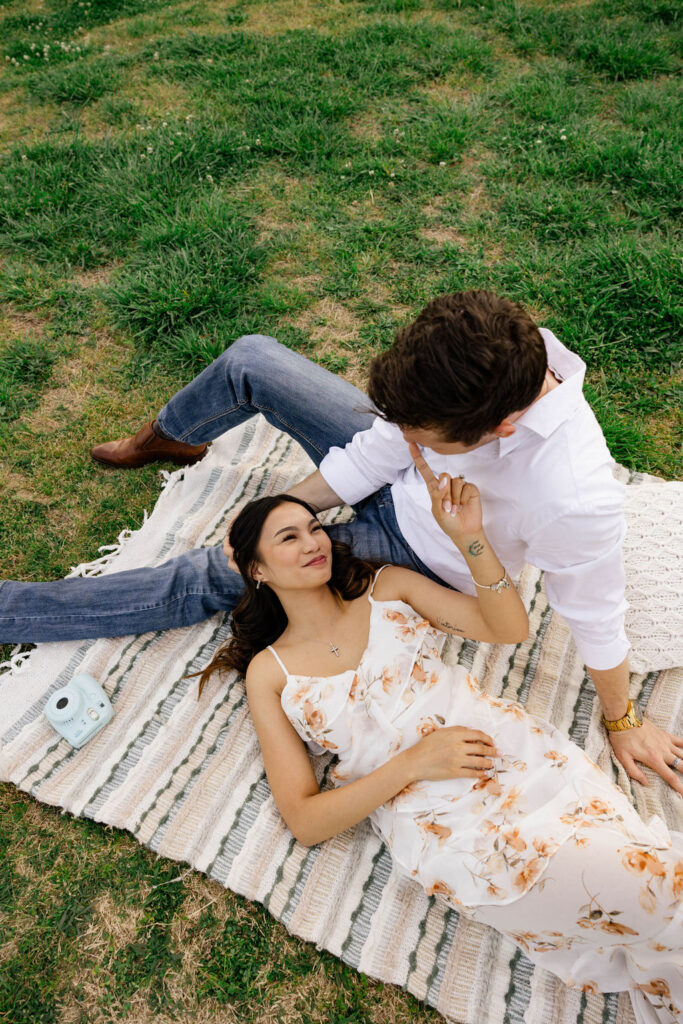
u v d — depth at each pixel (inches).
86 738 95.2
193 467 125.0
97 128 196.2
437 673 85.2
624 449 124.4
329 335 144.7
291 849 86.0
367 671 83.6
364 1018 77.7
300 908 82.7
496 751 78.7
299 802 79.4
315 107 192.5
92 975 81.4
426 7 231.8
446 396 56.6
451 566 88.4
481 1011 76.0
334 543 90.0
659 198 161.5
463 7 229.6
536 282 148.7
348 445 93.4
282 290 151.3
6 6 255.8
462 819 76.1
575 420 67.6
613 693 84.6
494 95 194.5
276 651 87.0
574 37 212.7
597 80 199.5
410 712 82.5
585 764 78.7
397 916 81.8
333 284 152.2
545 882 69.0
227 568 100.0
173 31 234.1
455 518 72.8
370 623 86.5
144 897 85.7
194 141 180.9
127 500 124.0
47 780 92.9
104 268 160.1
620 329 138.6
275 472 124.0
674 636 97.5
